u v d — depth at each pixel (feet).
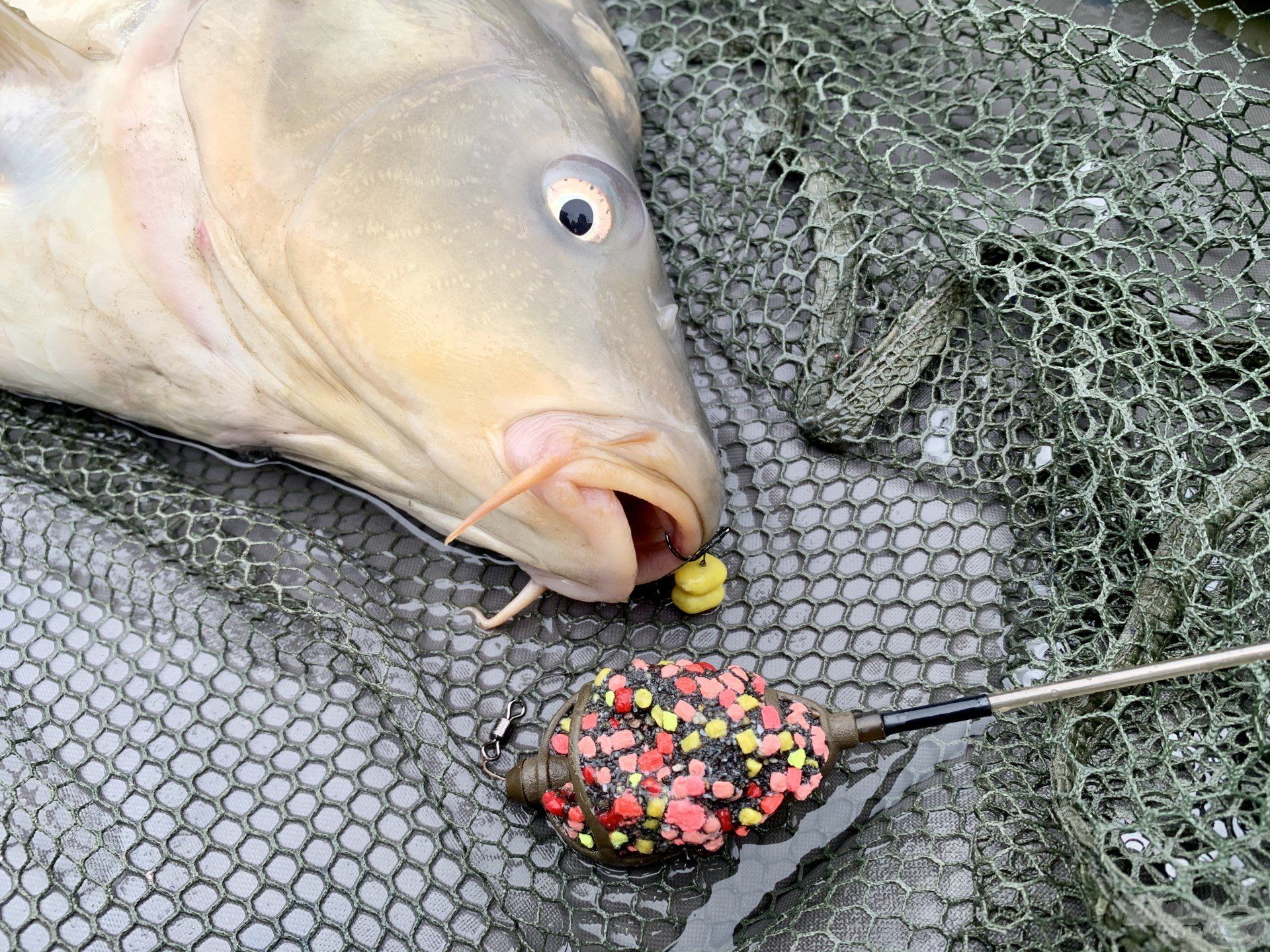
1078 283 0.84
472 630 0.85
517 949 0.75
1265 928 0.65
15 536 0.89
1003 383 0.86
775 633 0.84
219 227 0.76
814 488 0.88
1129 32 0.97
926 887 0.73
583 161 0.75
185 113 0.76
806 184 0.93
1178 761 0.71
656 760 0.68
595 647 0.84
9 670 0.84
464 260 0.73
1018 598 0.82
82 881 0.77
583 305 0.73
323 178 0.74
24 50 0.78
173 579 0.87
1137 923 0.64
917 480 0.87
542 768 0.73
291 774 0.80
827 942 0.73
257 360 0.81
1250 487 0.76
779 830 0.77
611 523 0.72
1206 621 0.73
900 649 0.82
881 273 0.89
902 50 1.01
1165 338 0.81
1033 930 0.71
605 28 0.96
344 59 0.75
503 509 0.76
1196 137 0.89
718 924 0.76
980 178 0.91
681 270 0.96
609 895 0.76
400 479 0.81
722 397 0.92
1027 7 0.87
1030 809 0.74
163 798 0.79
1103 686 0.69
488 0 0.79
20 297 0.83
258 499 0.91
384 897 0.76
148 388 0.86
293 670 0.84
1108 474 0.78
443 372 0.73
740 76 1.05
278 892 0.77
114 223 0.79
